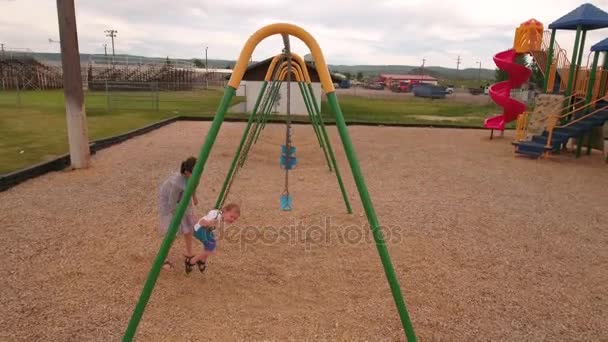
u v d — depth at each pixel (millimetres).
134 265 4359
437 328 3488
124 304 3637
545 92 14070
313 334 3320
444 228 5891
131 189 7242
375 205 6840
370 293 4012
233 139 13500
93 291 3826
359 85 90312
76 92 8312
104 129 14727
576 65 13086
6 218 5578
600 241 5641
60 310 3506
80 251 4652
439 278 4383
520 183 8945
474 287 4223
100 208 6156
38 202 6324
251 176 8539
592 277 4551
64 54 8086
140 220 5691
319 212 6312
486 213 6695
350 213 6332
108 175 8188
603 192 8383
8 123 14945
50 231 5195
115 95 31922
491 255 5039
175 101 30203
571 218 6621
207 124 17797
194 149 11492
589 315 3785
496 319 3666
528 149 11984
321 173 9102
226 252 4785
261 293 3930
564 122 13078
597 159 12312
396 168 10039
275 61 5762
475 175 9570
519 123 13352
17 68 37625
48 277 4047
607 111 12250
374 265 4617
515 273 4582
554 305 3938
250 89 24969
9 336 3141
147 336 3201
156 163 9469
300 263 4590
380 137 15602
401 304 2691
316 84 25297
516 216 6613
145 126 14703
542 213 6828
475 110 33312
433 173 9617
